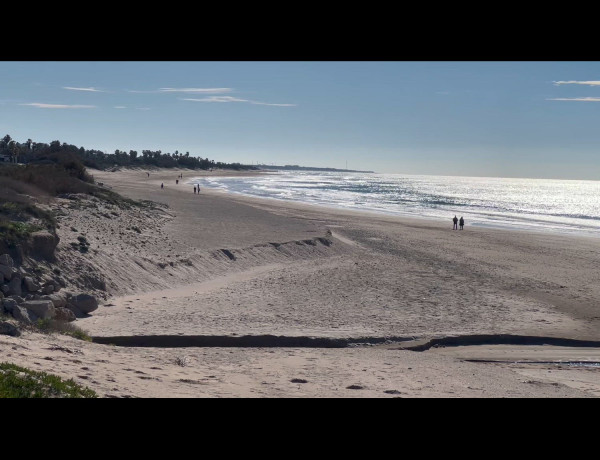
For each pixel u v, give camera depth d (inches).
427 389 494.3
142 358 529.3
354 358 612.4
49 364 415.8
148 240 1206.9
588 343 748.6
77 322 722.8
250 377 499.8
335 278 1104.8
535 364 660.1
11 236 826.8
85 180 2439.7
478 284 1107.3
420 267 1270.9
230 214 1925.4
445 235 1908.2
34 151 5344.5
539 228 2405.3
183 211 1871.3
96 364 456.8
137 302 858.1
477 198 5004.9
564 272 1295.5
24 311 649.0
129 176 5526.6
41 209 1103.0
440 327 780.0
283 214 2279.8
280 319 789.2
